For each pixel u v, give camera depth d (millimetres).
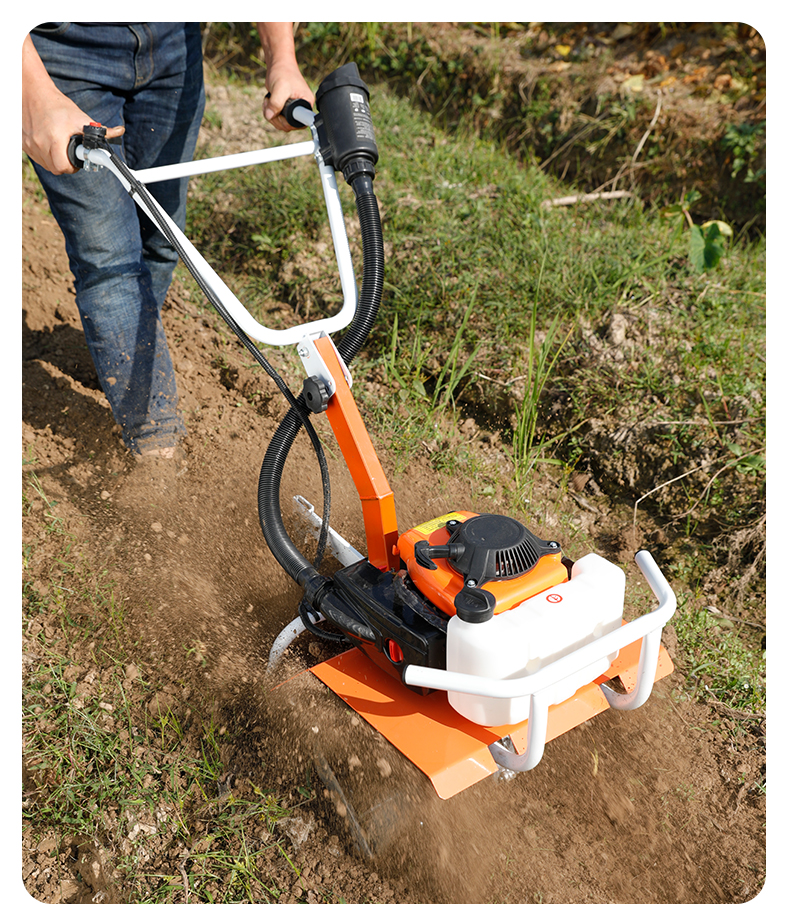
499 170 5262
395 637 2221
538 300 4172
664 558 3346
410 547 2359
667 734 2646
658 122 5273
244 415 3895
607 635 2012
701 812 2428
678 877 2262
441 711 2176
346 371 2471
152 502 3404
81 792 2398
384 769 2219
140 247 3365
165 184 3666
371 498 2406
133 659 2773
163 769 2469
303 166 5281
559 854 2307
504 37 6297
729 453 3486
